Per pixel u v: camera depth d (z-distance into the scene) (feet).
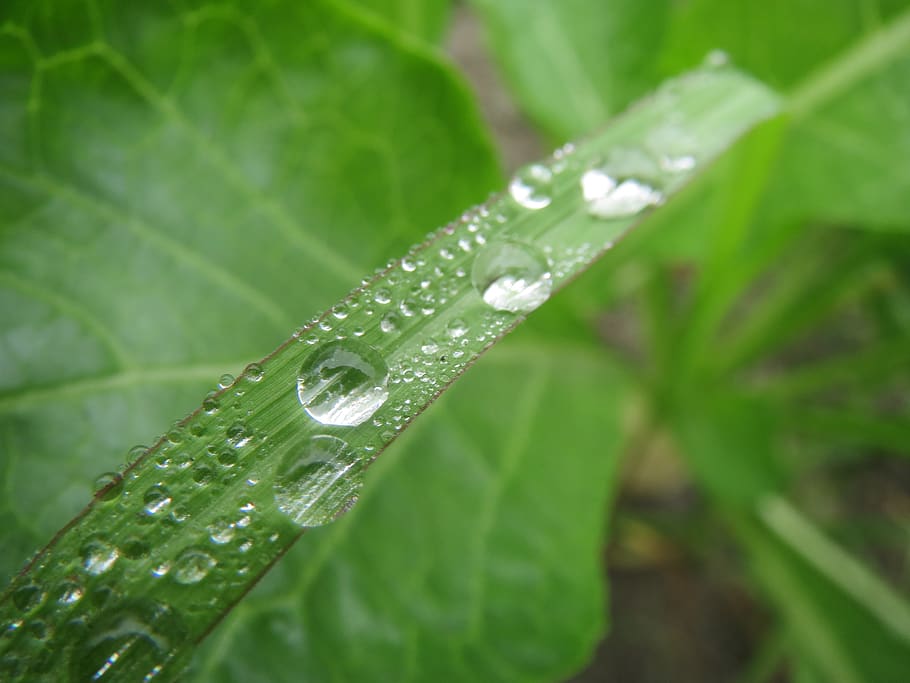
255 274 0.24
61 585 0.16
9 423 0.21
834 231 0.43
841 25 0.32
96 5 0.22
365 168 0.25
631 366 0.35
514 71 0.34
